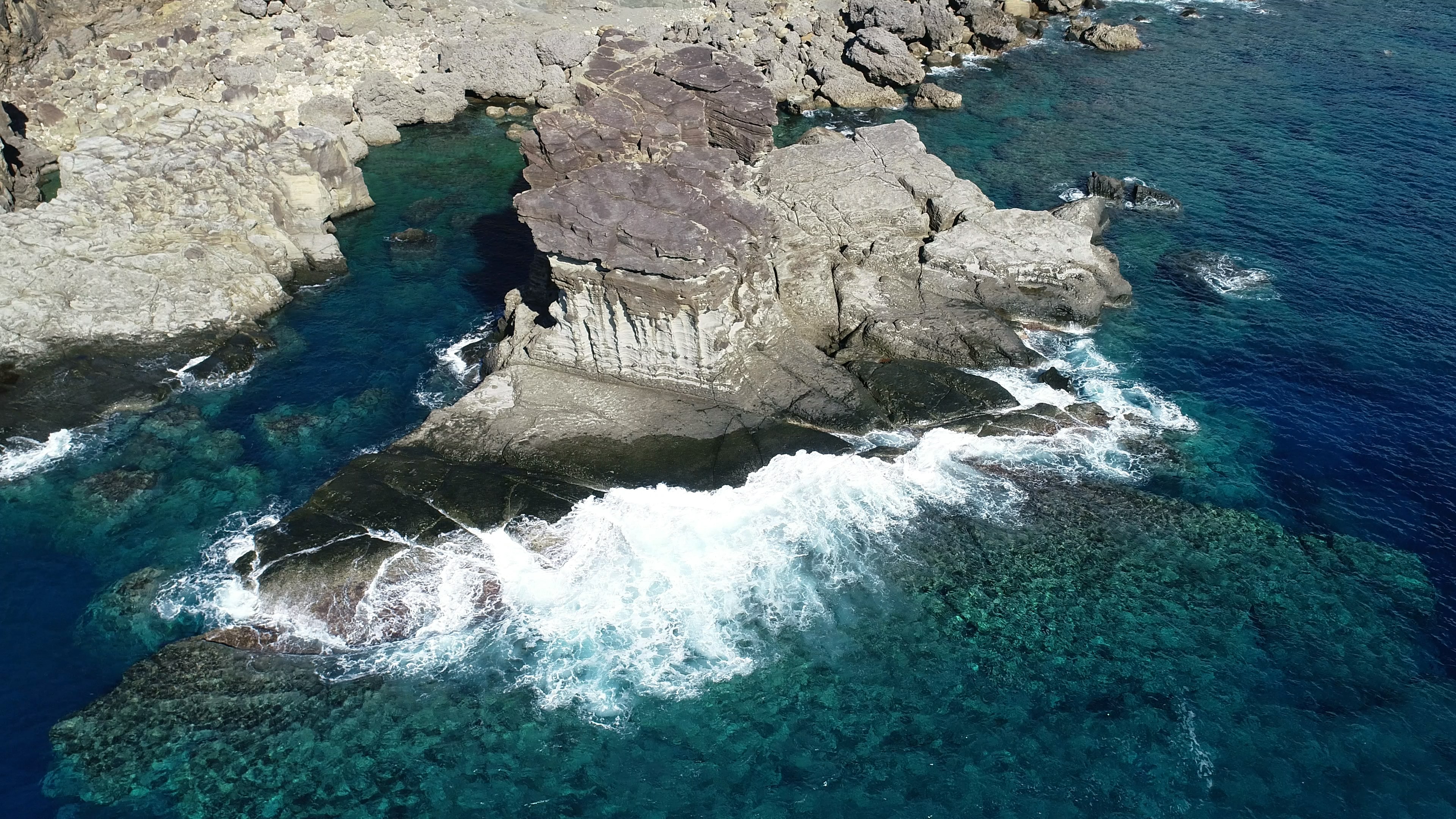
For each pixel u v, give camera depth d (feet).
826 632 110.42
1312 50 262.26
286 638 108.17
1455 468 131.44
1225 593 115.03
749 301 140.26
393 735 100.12
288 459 133.18
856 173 175.73
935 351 147.43
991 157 212.23
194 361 150.71
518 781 96.53
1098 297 159.22
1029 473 130.31
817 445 131.23
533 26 251.19
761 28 256.32
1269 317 160.56
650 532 119.96
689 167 138.21
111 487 127.65
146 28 233.96
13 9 212.02
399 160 210.79
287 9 246.06
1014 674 106.32
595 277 129.39
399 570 112.78
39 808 93.30
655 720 101.86
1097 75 251.80
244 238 166.30
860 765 97.81
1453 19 280.10
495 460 127.95
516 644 108.58
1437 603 113.80
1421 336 154.92
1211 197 194.59
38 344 148.15
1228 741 99.60
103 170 163.32
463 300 165.17
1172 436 136.87
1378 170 201.57
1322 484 129.39
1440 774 96.53
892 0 257.14
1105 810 93.81
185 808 93.56
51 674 105.60
